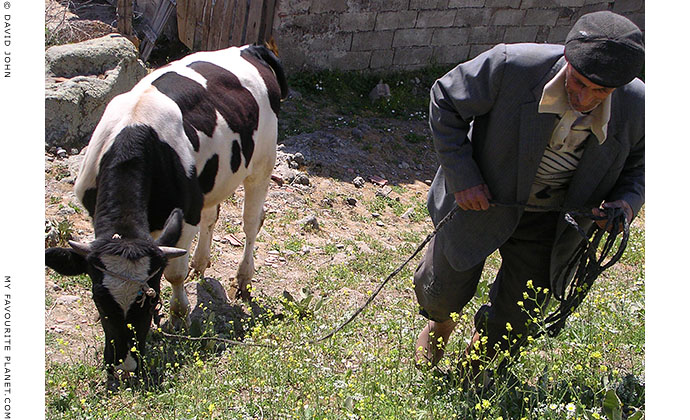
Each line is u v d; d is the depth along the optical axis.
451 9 12.01
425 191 9.27
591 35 3.02
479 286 5.05
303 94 10.88
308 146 9.34
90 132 7.55
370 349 4.36
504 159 3.50
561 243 3.74
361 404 3.44
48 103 7.09
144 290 3.87
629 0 13.63
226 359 4.50
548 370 3.87
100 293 3.81
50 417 3.70
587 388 3.84
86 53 7.77
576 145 3.43
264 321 5.11
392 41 11.77
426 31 12.00
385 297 5.86
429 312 4.10
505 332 4.04
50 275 5.27
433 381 3.93
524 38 12.96
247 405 3.72
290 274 6.11
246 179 5.56
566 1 12.98
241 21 10.66
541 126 3.35
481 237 3.71
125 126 4.25
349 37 11.38
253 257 5.94
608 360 4.29
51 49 7.77
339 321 5.01
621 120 3.38
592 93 3.09
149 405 3.85
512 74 3.33
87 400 3.90
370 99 11.26
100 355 4.41
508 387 3.82
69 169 6.86
